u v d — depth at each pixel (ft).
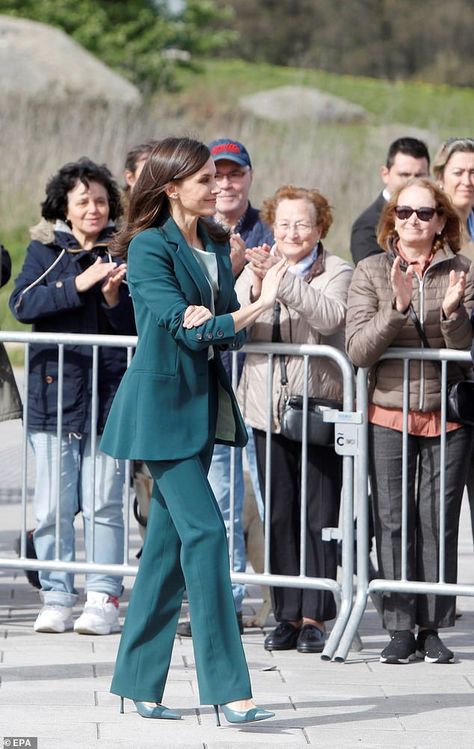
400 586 58.70
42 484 64.59
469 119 362.94
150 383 47.42
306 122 296.92
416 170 74.08
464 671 57.41
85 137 229.45
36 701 51.19
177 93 354.74
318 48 571.28
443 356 58.08
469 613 69.97
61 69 256.93
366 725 48.62
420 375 58.65
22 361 153.48
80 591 72.90
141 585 48.67
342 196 219.61
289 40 568.82
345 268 62.49
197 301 48.11
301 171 225.76
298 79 389.80
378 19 583.17
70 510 64.59
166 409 47.42
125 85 265.13
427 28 581.94
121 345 62.34
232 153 65.92
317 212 62.03
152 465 47.93
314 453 61.00
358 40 577.02
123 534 65.41
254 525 66.33
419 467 59.82
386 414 59.06
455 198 70.69
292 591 61.26
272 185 220.84
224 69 391.45
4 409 64.34
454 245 59.36
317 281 61.98
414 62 578.25
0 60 251.19
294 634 61.72
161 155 47.85
